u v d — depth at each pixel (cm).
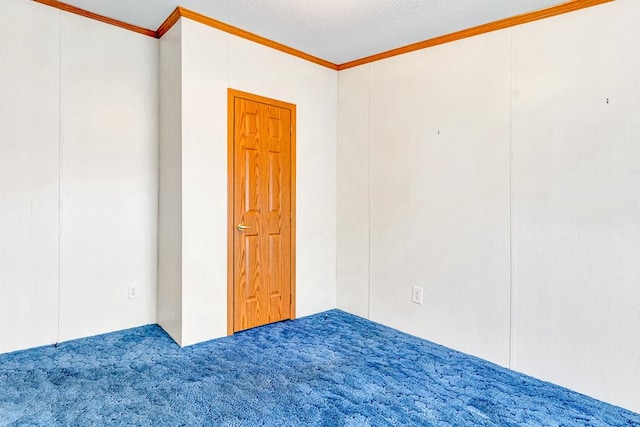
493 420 195
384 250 336
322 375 239
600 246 219
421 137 307
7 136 249
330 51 336
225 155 293
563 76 232
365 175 352
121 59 294
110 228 294
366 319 351
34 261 262
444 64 291
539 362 243
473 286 276
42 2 259
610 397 215
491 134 265
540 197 243
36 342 265
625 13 210
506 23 256
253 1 250
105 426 180
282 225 336
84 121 279
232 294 302
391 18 268
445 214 292
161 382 223
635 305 207
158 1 256
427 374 244
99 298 290
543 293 241
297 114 343
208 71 281
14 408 193
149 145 310
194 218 276
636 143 207
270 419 190
